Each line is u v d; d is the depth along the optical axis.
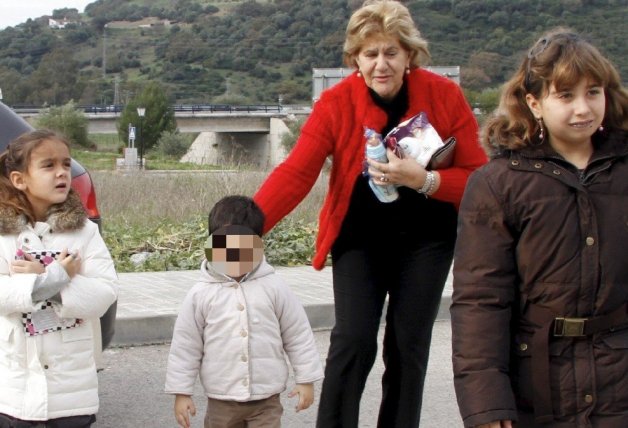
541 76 2.90
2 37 133.88
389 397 4.28
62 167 3.66
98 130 76.44
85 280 3.66
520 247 2.98
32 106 79.00
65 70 112.88
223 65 122.00
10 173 3.64
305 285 8.49
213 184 13.94
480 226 3.03
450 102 4.12
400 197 4.06
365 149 4.05
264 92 113.06
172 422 5.34
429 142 3.96
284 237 10.61
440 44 63.28
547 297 2.95
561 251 2.92
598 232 2.91
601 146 2.97
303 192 4.16
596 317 2.93
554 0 59.91
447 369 6.48
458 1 67.31
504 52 57.66
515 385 3.03
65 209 3.69
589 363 2.92
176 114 74.56
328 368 4.20
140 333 6.88
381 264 4.16
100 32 146.25
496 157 3.07
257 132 75.12
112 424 5.27
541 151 2.97
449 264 4.17
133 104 68.00
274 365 3.89
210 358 3.86
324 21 119.75
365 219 4.11
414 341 4.16
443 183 3.97
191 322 3.86
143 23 153.62
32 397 3.61
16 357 3.63
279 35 122.38
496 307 3.00
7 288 3.50
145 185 14.50
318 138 4.12
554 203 2.93
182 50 125.38
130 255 10.48
